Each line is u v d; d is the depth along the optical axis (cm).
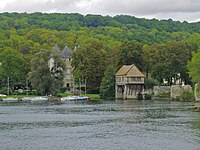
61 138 8125
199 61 14488
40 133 8812
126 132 8762
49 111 14275
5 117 12200
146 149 6938
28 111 14388
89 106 16350
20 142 7731
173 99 19400
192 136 8088
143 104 16825
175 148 7000
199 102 17038
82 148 7106
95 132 8856
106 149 6988
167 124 9931
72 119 11475
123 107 15388
